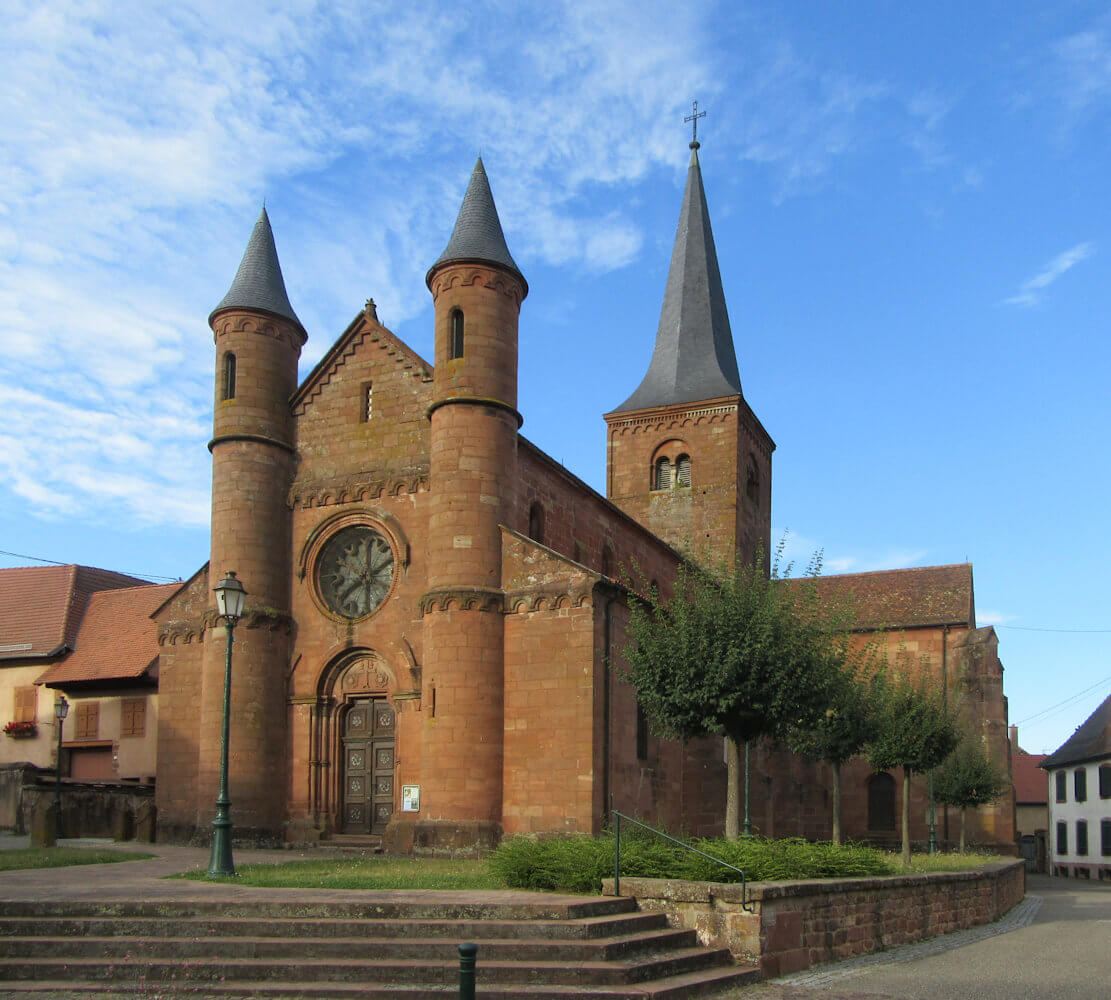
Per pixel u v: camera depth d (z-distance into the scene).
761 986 15.95
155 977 14.61
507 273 31.67
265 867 22.84
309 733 32.03
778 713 23.58
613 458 58.69
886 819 55.22
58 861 23.56
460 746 28.44
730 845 19.75
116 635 44.75
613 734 28.97
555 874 18.39
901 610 59.69
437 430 30.72
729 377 60.16
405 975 14.45
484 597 29.31
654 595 26.95
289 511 33.97
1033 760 94.88
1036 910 34.97
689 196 64.69
